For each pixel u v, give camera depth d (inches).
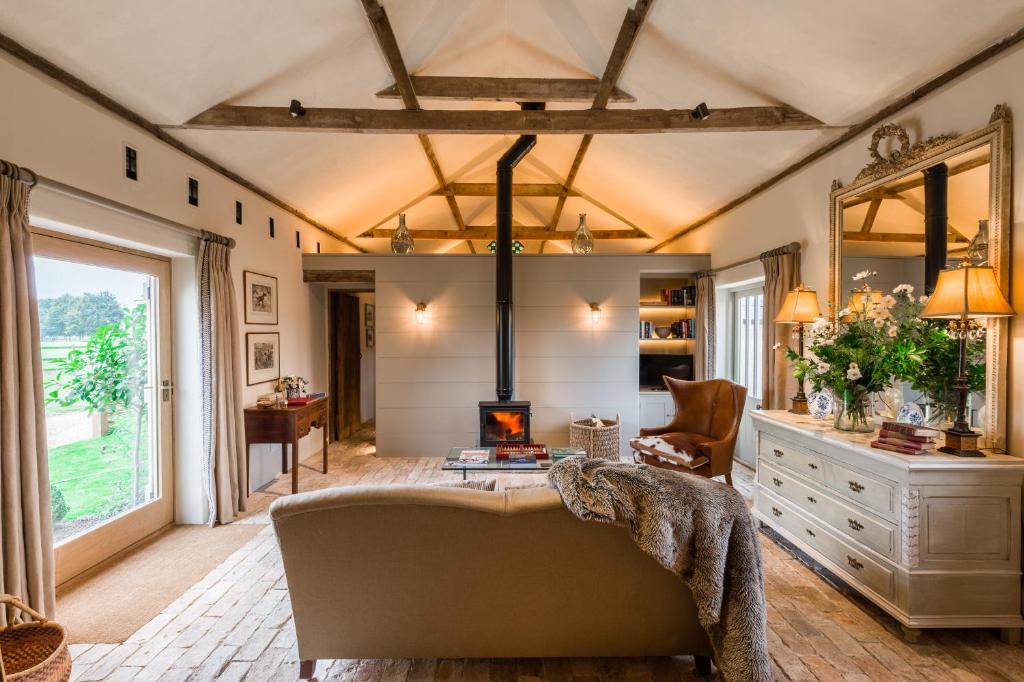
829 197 128.0
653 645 71.0
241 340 153.5
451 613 69.5
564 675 72.8
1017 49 80.7
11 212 78.4
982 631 82.2
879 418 106.1
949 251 91.9
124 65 94.9
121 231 104.7
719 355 203.6
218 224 141.6
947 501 78.8
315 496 64.2
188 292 131.1
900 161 102.6
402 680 71.8
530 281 210.2
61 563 98.1
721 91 128.4
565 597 69.1
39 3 77.1
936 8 81.7
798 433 107.1
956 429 81.9
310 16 106.3
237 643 80.3
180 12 90.1
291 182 174.6
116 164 103.6
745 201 175.8
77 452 103.7
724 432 150.3
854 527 91.0
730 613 62.2
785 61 108.9
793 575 102.3
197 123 118.7
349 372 259.9
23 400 79.3
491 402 191.8
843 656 76.0
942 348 92.1
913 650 77.4
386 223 276.4
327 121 124.9
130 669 73.9
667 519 60.0
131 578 102.2
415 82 129.6
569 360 211.0
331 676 72.5
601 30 125.2
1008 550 78.7
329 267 206.1
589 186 239.1
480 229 280.5
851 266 119.3
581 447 188.5
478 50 142.9
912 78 97.5
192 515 132.5
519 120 130.3
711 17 106.8
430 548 66.7
